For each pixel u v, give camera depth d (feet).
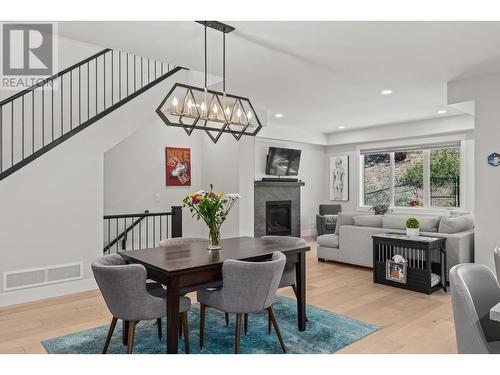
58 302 12.48
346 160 30.17
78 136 13.70
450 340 9.41
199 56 12.69
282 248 10.09
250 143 21.74
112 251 19.44
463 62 13.19
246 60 13.08
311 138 29.30
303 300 10.10
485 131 14.49
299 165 29.91
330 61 13.15
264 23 10.15
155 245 21.06
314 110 21.30
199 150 23.52
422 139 25.34
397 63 13.34
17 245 12.46
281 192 27.89
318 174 31.60
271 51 12.18
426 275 13.58
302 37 11.05
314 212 31.27
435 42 11.40
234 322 10.77
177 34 10.91
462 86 15.28
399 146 26.84
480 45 11.64
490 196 14.28
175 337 7.70
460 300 5.45
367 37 11.05
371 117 23.44
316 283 15.02
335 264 18.70
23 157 14.16
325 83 15.89
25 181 12.61
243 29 10.53
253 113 10.80
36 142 14.35
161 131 21.52
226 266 8.03
